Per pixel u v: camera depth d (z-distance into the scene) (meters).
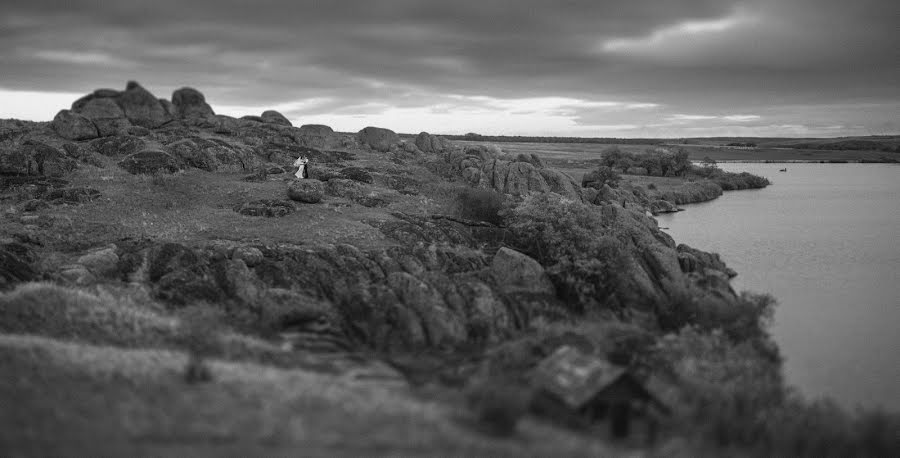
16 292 44.31
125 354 39.22
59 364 35.47
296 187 75.19
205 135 100.12
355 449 30.45
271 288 53.16
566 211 68.88
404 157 109.50
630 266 62.22
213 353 42.97
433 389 41.53
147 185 76.25
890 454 37.75
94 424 29.77
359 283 55.50
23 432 27.95
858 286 79.94
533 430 35.50
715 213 145.50
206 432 30.27
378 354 48.69
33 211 64.75
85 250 55.66
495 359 46.59
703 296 60.72
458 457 30.59
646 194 151.00
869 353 57.72
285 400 35.09
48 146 77.94
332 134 115.38
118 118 97.56
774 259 95.00
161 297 50.38
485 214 78.50
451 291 54.97
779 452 36.53
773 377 47.19
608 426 36.91
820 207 156.50
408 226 68.38
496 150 119.50
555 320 56.44
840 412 41.62
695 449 35.62
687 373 44.75
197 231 61.94
